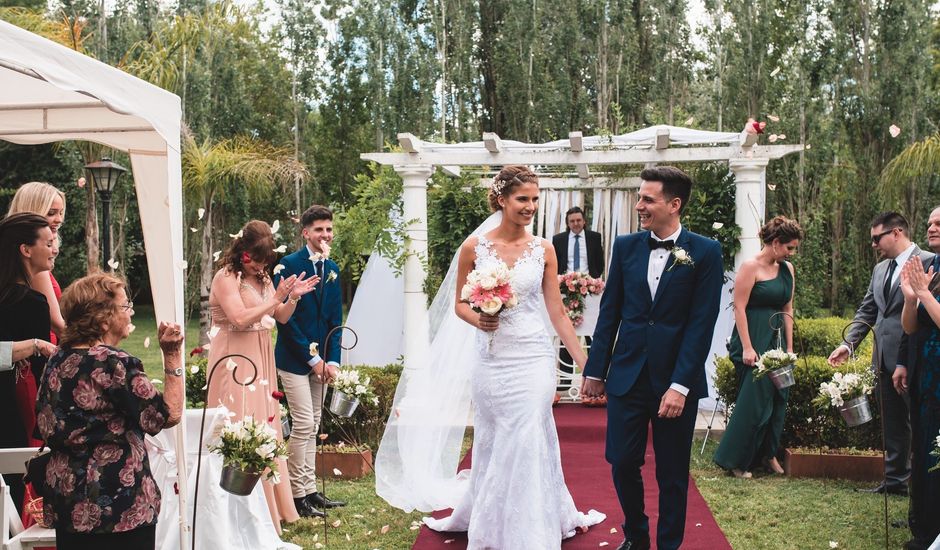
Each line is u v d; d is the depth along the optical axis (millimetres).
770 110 17422
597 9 20562
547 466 4223
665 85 21188
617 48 20750
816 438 6559
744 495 5727
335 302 5457
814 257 16281
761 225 8820
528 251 4426
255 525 4367
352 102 21781
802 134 17359
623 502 4242
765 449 6352
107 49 18406
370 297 10781
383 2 20594
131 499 3002
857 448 6504
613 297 4332
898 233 5406
